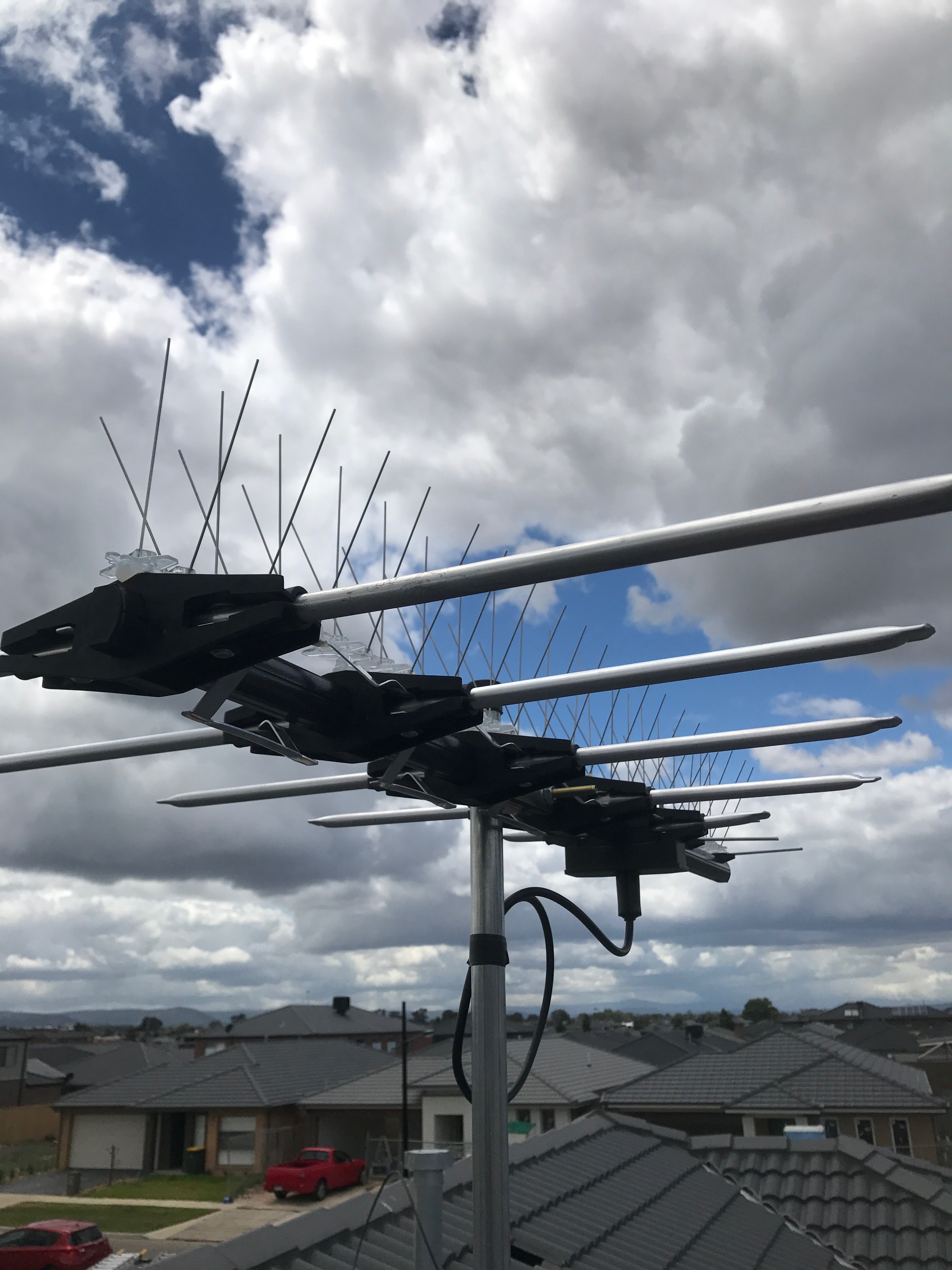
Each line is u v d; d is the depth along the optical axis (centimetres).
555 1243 767
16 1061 4522
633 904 492
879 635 279
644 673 297
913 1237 1073
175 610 229
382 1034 5497
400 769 329
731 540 200
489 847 442
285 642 231
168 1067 3603
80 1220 2455
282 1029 5222
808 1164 1250
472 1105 414
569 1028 6925
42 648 245
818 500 193
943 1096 4678
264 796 439
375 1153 3014
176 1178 3059
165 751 357
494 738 379
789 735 357
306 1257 595
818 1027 4594
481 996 424
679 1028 5431
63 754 372
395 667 306
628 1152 1148
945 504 185
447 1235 672
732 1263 883
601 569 211
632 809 458
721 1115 2686
